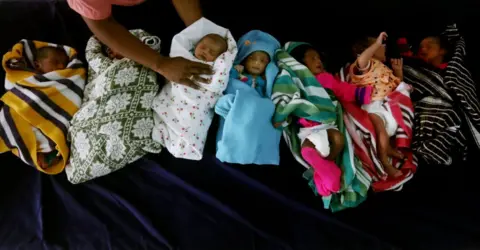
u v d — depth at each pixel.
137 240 1.10
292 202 1.16
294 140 1.19
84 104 1.21
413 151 1.21
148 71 1.18
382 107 1.22
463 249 1.10
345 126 1.21
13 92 1.17
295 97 1.16
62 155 1.17
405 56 1.34
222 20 1.41
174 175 1.19
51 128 1.16
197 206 1.16
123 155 1.15
